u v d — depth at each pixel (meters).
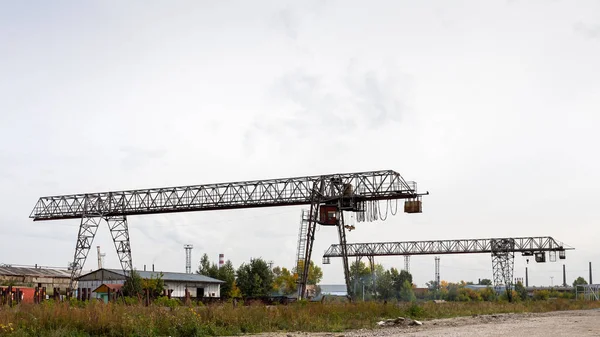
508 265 98.50
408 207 58.56
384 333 28.14
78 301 40.97
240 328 30.27
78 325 25.59
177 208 67.31
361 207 61.03
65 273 102.56
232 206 64.56
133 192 69.75
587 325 32.62
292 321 33.50
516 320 39.97
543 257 97.12
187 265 157.88
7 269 91.75
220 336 27.67
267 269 96.75
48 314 26.33
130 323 25.92
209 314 31.20
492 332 27.59
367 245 110.00
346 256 60.47
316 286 125.94
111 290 64.19
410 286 139.62
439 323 36.62
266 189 63.53
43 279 94.44
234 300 45.16
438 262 164.62
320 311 37.66
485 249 100.00
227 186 65.38
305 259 59.19
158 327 27.38
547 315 48.75
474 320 40.06
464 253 102.00
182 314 29.36
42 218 73.31
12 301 38.34
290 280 109.62
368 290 133.88
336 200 60.72
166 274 78.81
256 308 35.31
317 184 61.25
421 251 105.81
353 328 32.59
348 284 59.81
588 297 126.62
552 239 96.38
